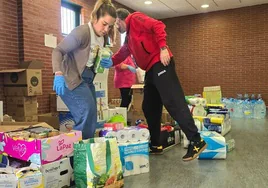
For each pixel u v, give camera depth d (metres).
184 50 8.22
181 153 2.84
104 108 3.17
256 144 3.21
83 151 1.77
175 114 2.29
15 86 3.69
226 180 2.02
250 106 5.90
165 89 2.32
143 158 2.23
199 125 3.35
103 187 1.75
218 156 2.56
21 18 4.12
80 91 2.08
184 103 2.29
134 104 4.07
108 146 1.81
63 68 2.04
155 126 2.75
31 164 1.76
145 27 2.35
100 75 3.09
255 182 1.98
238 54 7.46
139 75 4.54
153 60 2.42
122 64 3.99
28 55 4.23
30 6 4.25
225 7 7.35
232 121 5.27
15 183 1.52
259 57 7.20
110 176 1.80
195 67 8.08
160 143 2.88
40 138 1.82
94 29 2.08
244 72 7.41
